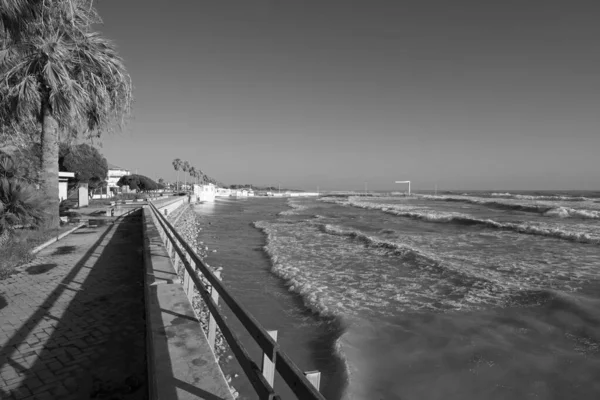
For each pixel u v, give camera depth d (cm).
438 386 555
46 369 400
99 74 1377
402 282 1136
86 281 760
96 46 1341
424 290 1042
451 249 1716
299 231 2591
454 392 541
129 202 4203
